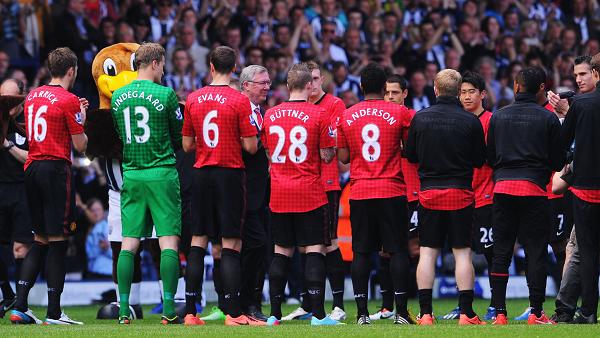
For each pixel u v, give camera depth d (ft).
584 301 101.24
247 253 113.60
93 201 168.55
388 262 115.03
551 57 232.32
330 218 114.01
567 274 105.50
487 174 120.06
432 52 218.59
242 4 213.87
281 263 105.19
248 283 113.80
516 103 102.32
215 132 101.91
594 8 246.68
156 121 102.53
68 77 108.78
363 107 103.81
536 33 234.58
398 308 102.83
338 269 114.93
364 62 211.00
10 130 119.65
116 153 117.80
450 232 101.35
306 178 103.35
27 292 107.86
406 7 229.86
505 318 101.45
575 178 101.04
